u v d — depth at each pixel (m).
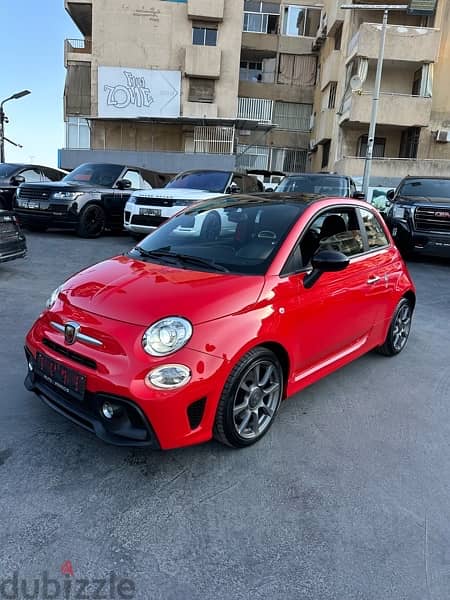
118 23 26.08
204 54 26.22
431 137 23.50
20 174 12.75
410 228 9.97
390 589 2.08
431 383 4.30
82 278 3.31
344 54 25.09
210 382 2.66
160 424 2.56
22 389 3.70
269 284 3.11
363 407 3.77
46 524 2.36
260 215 3.75
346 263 3.31
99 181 11.82
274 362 3.14
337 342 3.81
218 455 3.01
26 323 5.14
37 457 2.88
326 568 2.18
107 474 2.76
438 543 2.37
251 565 2.18
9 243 6.78
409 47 22.48
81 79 27.06
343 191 10.81
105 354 2.66
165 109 26.77
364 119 22.69
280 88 30.47
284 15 29.88
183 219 4.18
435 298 7.50
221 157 24.88
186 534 2.34
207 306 2.78
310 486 2.76
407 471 2.96
